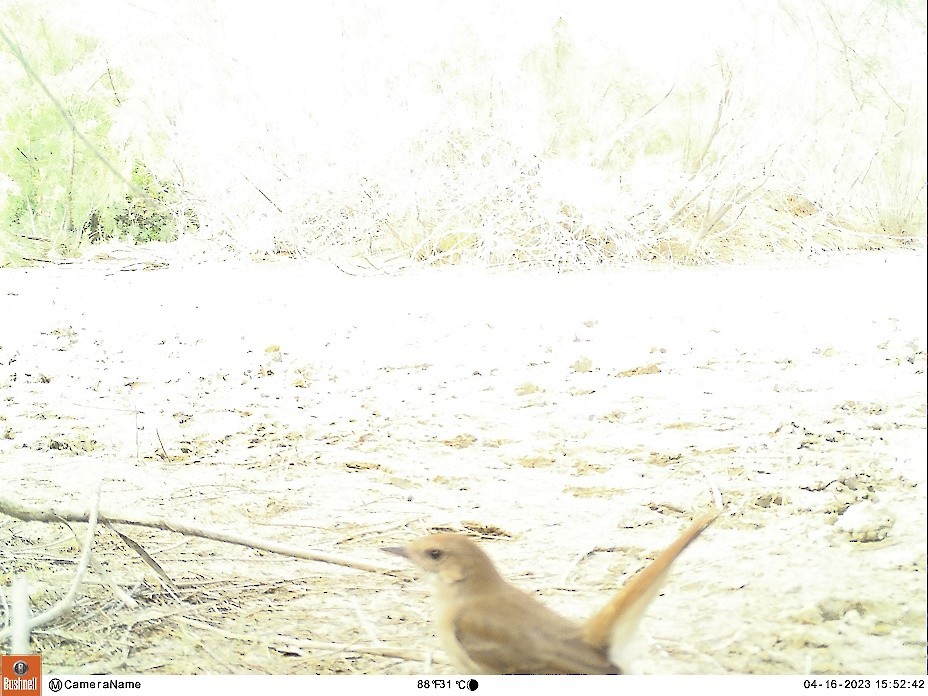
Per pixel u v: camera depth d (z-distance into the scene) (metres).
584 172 7.37
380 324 5.79
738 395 4.22
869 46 8.00
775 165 7.81
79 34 8.69
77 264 8.21
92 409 4.34
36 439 3.89
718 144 7.96
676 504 3.08
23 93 8.70
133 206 8.88
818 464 3.36
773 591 2.47
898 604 2.38
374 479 3.42
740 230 7.90
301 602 2.58
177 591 2.66
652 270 7.26
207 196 8.44
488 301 6.32
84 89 8.77
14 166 8.68
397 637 2.38
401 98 7.80
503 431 3.90
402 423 4.05
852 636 2.24
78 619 2.51
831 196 8.06
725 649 2.20
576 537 2.89
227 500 3.26
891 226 8.05
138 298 6.73
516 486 3.30
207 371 4.95
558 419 4.02
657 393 4.31
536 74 7.96
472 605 1.87
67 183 8.73
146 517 2.65
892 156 8.05
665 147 8.05
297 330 5.73
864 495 3.06
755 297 6.17
